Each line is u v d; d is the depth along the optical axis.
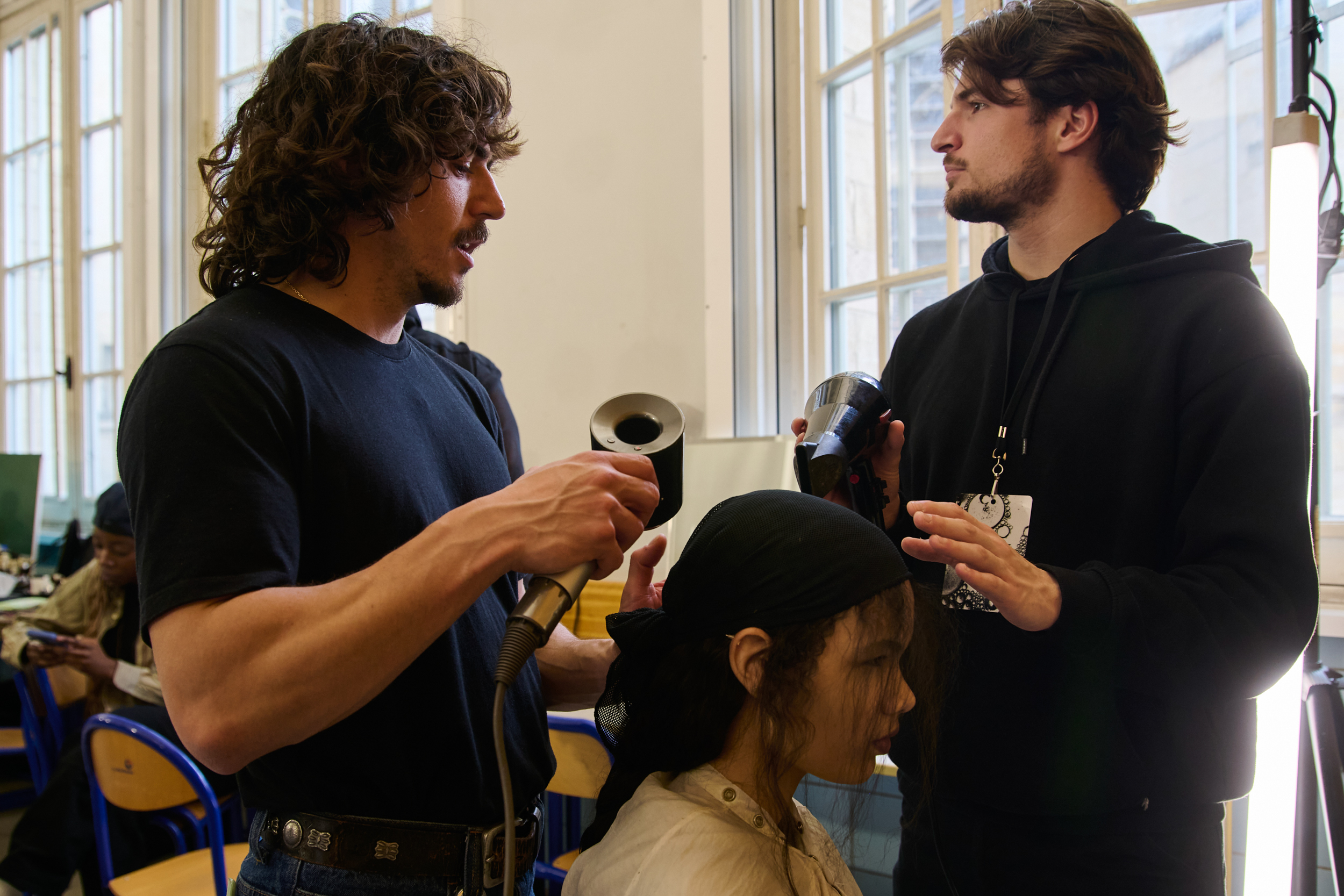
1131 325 0.95
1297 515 0.82
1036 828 0.94
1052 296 1.00
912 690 0.85
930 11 2.04
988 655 0.97
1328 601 1.65
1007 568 0.75
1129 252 0.97
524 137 2.67
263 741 0.62
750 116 2.38
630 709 0.83
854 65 2.27
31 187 4.51
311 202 0.77
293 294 0.82
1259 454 0.83
